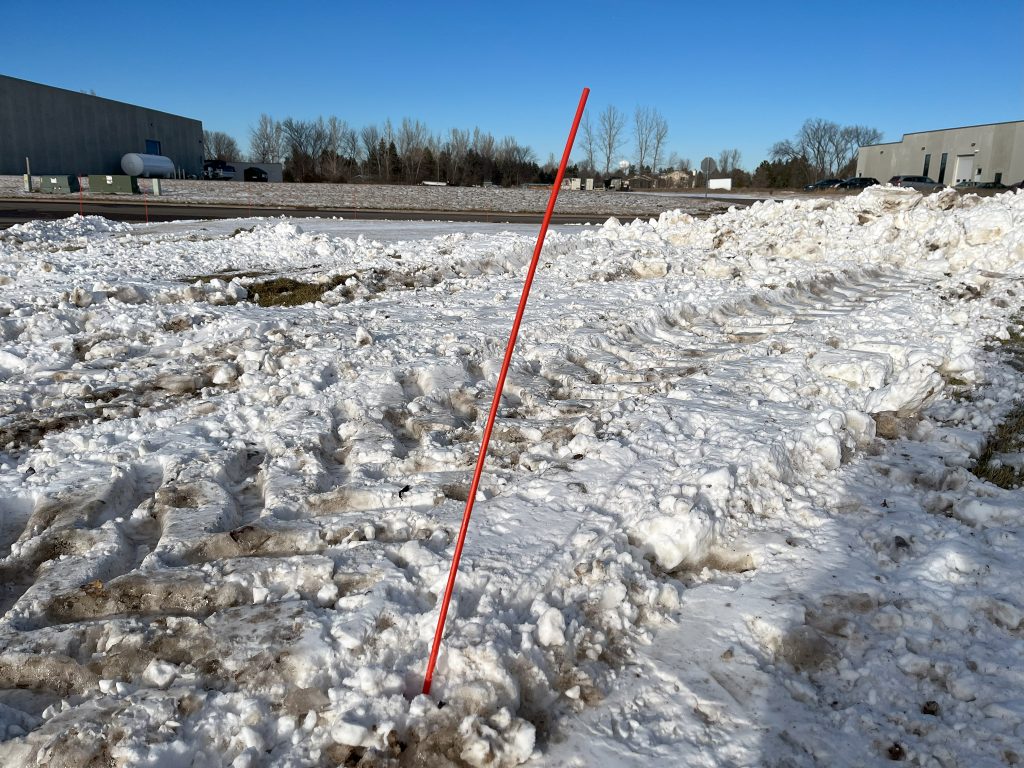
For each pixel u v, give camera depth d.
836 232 17.23
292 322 9.52
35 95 53.09
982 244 15.34
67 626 3.52
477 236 17.77
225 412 6.45
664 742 3.06
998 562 4.31
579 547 4.28
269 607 3.68
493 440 5.95
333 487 5.20
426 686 3.15
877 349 8.58
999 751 3.01
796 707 3.26
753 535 4.64
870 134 84.06
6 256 14.49
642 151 73.00
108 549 4.26
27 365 7.77
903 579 4.18
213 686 3.19
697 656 3.56
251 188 44.66
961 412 6.77
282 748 2.92
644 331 9.74
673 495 4.71
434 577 3.93
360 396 6.78
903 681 3.42
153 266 14.30
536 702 3.24
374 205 38.06
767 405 6.62
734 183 85.75
